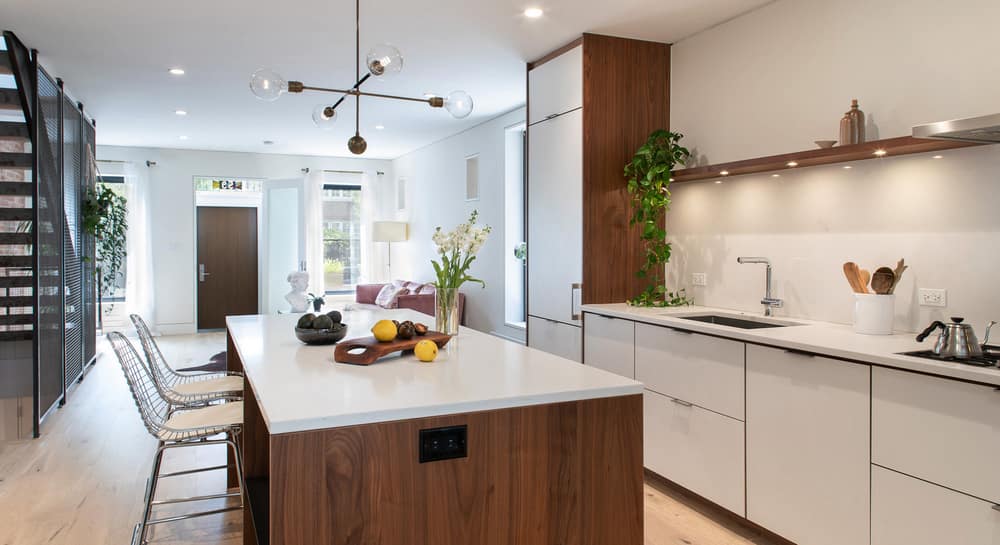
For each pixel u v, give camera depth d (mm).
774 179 3514
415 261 9562
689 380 3221
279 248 9695
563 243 4277
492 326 7109
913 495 2186
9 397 4422
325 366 2203
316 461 1547
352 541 1581
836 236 3172
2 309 4414
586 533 1858
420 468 1651
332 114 3721
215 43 4398
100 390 5758
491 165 7105
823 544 2514
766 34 3582
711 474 3080
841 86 3164
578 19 3836
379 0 3592
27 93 4383
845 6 3137
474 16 3805
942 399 2094
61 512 3146
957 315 2658
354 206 10539
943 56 2723
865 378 2344
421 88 5660
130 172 9242
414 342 2375
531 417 1781
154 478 2604
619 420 1903
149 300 9367
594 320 3990
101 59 4758
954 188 2662
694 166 4109
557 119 4340
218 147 9320
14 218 4402
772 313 3521
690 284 4121
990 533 1969
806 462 2582
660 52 4270
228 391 3088
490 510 1732
